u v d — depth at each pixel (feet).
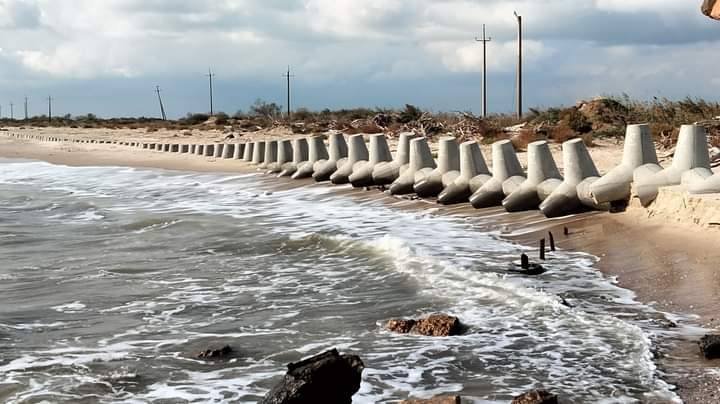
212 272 46.98
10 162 154.10
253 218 69.15
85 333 34.30
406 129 136.15
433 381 26.73
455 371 27.63
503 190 63.67
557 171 60.75
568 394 24.68
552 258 44.27
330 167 93.76
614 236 47.29
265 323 35.27
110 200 88.43
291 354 30.48
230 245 55.67
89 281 45.11
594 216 53.57
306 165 99.35
